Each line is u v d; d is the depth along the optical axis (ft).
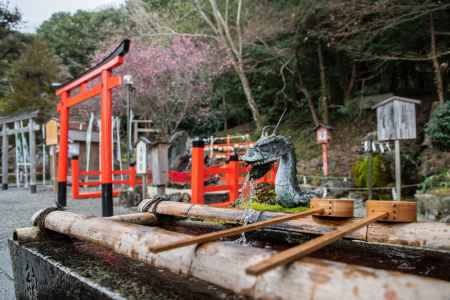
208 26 56.24
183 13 60.59
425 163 30.42
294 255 3.04
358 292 2.71
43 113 60.64
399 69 46.68
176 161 51.37
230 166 21.17
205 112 60.75
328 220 6.40
